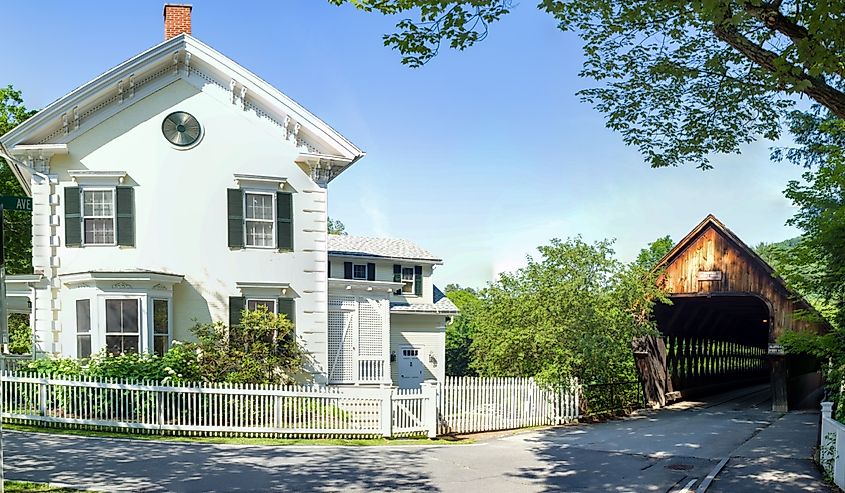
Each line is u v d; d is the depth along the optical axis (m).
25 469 11.59
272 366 20.27
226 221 21.70
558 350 22.05
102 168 20.86
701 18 9.04
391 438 17.62
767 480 12.50
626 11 9.47
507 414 20.50
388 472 12.80
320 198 22.98
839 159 14.70
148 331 19.83
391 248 37.19
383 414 17.70
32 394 16.47
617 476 12.88
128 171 20.94
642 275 25.05
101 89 20.62
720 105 11.55
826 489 11.71
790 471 13.41
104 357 18.69
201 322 21.09
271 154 22.45
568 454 15.50
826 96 8.40
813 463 14.32
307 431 17.16
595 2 9.55
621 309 23.77
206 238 21.42
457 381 19.36
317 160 22.56
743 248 25.45
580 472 13.23
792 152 24.17
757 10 8.12
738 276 25.59
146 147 21.16
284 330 21.00
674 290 26.62
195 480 11.43
